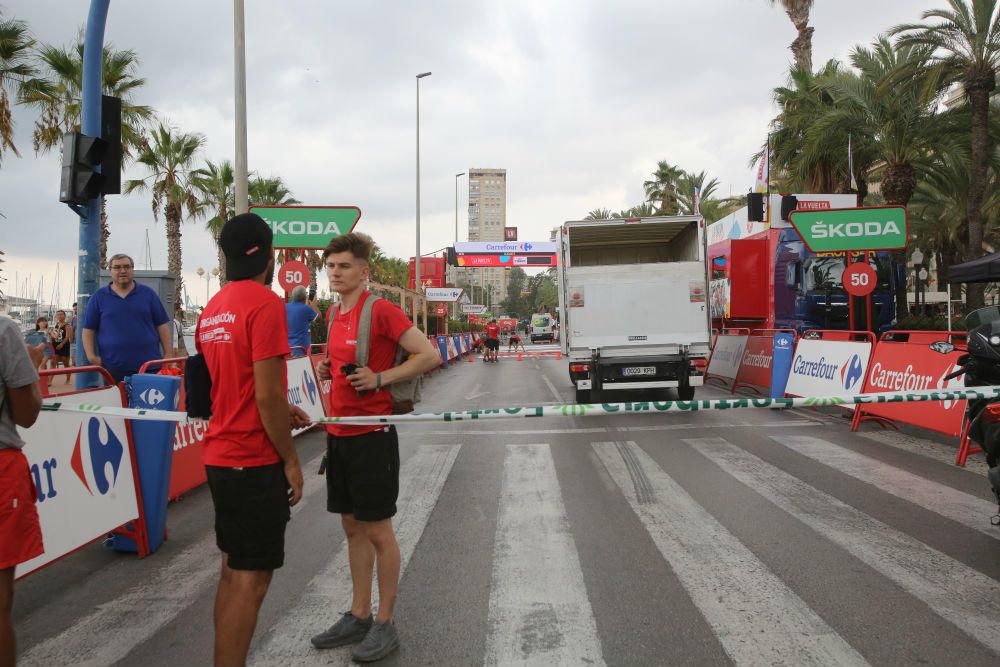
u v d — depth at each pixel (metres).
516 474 6.76
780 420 9.66
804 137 25.30
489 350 28.48
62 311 18.66
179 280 29.08
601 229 12.80
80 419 4.28
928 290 46.38
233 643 2.66
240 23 12.32
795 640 3.22
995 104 21.91
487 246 57.34
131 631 3.51
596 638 3.29
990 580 3.89
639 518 5.20
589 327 11.37
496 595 3.82
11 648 2.62
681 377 11.23
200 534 5.16
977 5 18.56
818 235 11.56
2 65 19.25
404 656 3.15
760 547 4.50
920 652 3.08
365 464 3.21
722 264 19.14
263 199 34.31
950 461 6.93
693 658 3.07
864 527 4.87
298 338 9.76
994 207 27.02
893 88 20.72
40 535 2.79
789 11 28.33
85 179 6.72
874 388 9.10
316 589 3.98
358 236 3.39
